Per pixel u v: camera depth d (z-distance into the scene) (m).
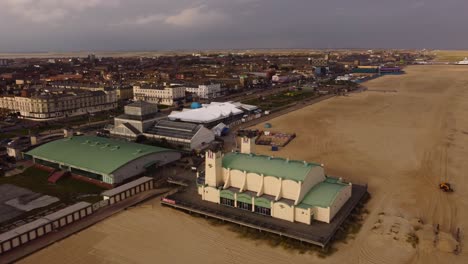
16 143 138.50
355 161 123.88
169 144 141.12
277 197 80.56
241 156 95.56
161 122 153.25
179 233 76.06
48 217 78.06
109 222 80.94
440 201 92.12
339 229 76.06
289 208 77.25
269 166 87.94
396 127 174.00
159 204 90.69
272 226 75.38
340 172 113.19
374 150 136.75
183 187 100.12
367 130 168.38
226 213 81.94
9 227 78.62
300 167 85.56
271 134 159.50
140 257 67.38
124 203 90.69
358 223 79.81
